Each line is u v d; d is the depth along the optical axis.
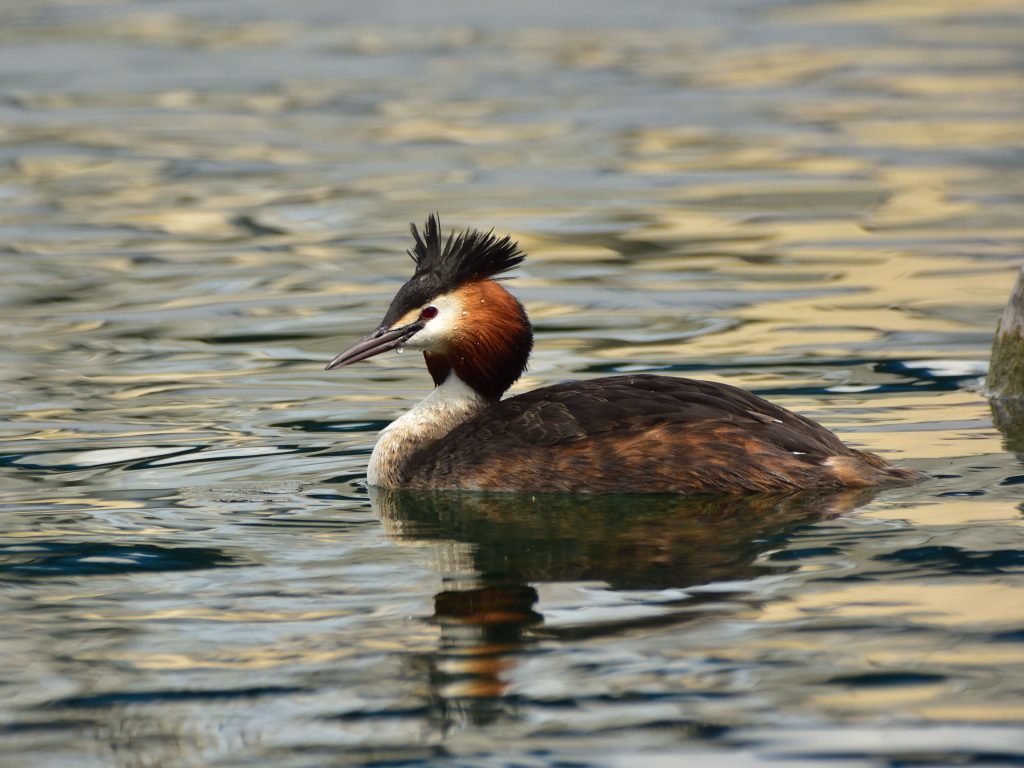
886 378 15.88
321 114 34.09
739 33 44.84
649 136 31.66
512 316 13.37
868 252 22.36
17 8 50.12
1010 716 7.93
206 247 23.25
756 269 21.52
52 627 9.50
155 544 11.09
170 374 16.58
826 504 11.46
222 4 50.91
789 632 9.02
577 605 9.62
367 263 22.06
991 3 49.28
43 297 20.31
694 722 7.99
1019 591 9.52
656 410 12.32
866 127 32.16
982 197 25.81
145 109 34.66
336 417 14.89
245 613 9.68
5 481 12.75
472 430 12.73
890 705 8.08
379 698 8.41
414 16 48.44
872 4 49.84
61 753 7.90
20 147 30.77
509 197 26.41
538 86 37.12
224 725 8.16
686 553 10.52
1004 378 15.16
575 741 7.86
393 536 11.26
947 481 12.02
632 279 21.09
